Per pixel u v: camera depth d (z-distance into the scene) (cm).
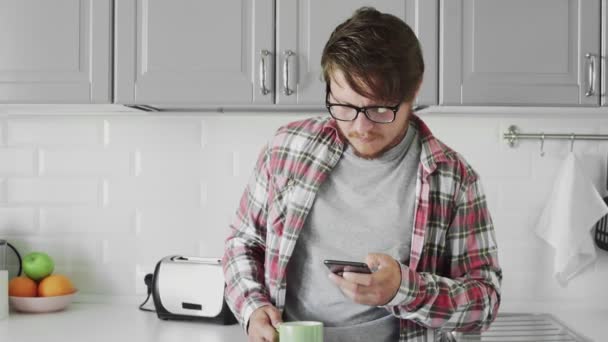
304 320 147
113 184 232
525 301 228
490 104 193
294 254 148
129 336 188
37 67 199
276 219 149
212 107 219
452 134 227
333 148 145
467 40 193
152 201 232
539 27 193
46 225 233
